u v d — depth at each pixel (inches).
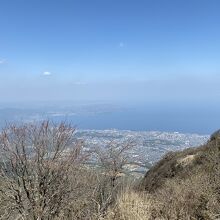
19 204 251.4
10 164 253.6
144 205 266.5
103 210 277.6
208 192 288.0
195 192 291.7
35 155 257.3
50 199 256.1
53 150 261.4
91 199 278.2
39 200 254.1
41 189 255.8
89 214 266.5
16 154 253.6
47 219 253.1
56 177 258.8
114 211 263.6
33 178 257.1
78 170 269.7
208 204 273.4
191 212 270.7
